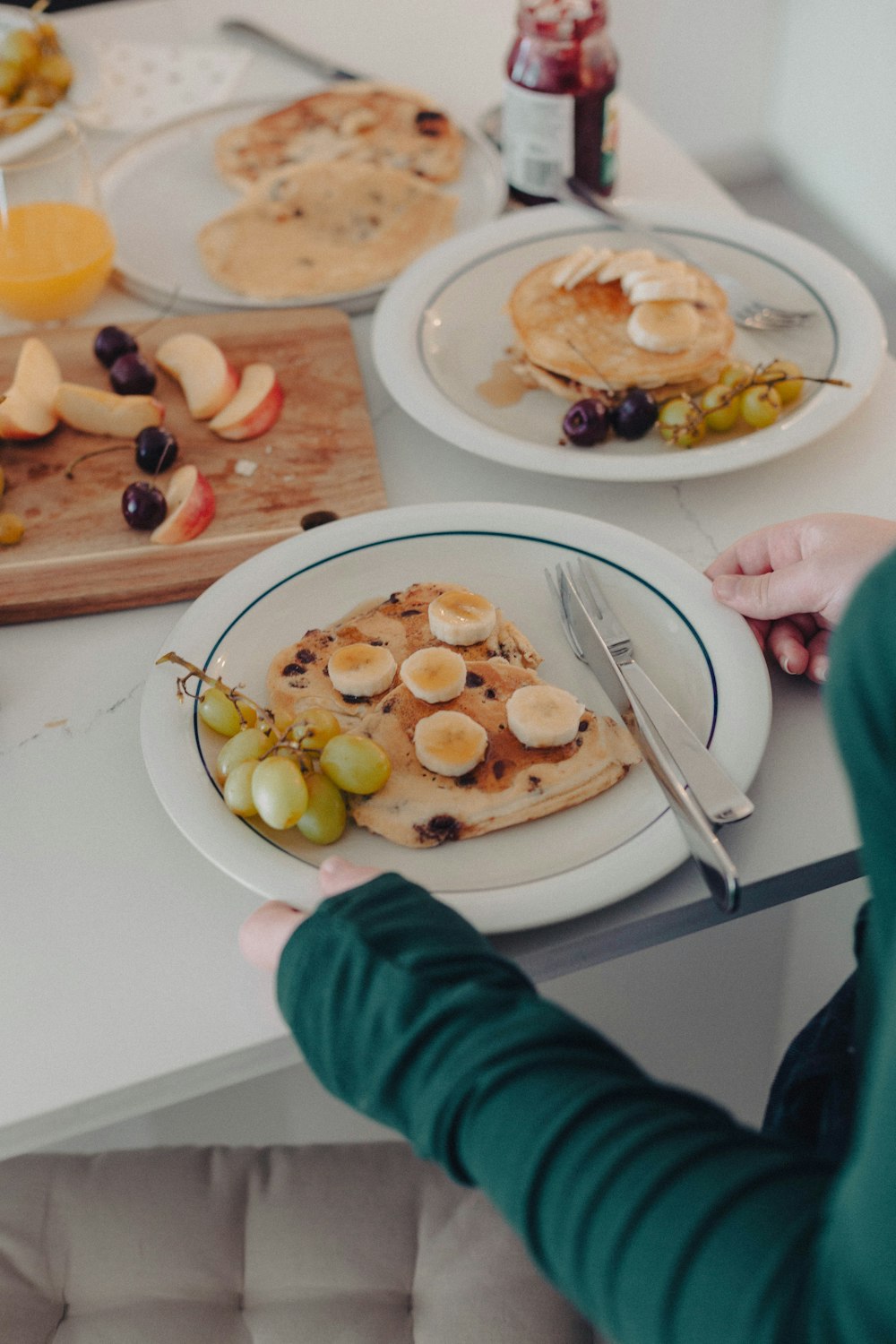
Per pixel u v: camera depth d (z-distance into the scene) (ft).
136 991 2.40
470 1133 1.89
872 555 2.54
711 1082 3.80
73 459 3.11
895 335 6.17
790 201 7.02
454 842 2.47
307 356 3.30
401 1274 2.83
